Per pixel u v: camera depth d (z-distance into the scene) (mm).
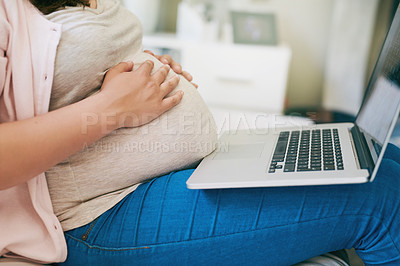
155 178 705
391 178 616
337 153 675
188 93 734
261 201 620
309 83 2840
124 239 633
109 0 741
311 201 610
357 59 2520
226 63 2531
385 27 2418
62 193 665
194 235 621
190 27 2682
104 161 660
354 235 611
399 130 1320
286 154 709
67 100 644
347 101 2574
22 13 596
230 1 2779
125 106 615
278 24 2771
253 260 630
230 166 674
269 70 2504
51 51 597
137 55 736
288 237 613
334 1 2656
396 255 585
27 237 618
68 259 662
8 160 509
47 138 535
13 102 609
